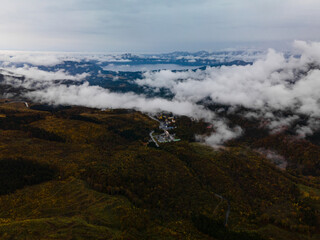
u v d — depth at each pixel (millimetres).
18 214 167875
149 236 162750
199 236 174750
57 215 168375
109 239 147500
